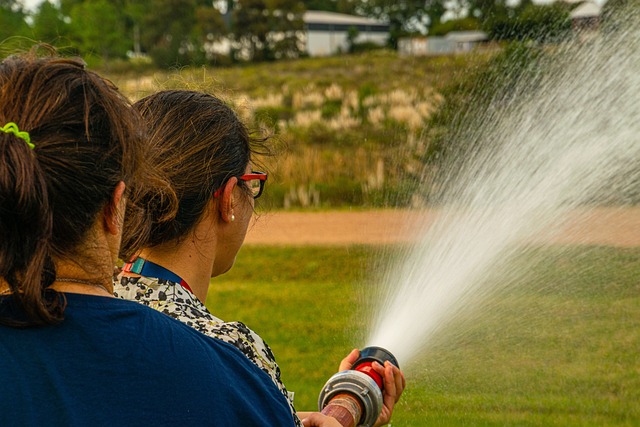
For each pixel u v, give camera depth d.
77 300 1.35
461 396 4.73
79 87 1.35
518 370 4.99
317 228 11.16
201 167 1.81
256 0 65.69
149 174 1.57
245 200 1.92
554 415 4.54
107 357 1.32
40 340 1.31
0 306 1.33
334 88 27.73
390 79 30.52
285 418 1.45
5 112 1.31
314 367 5.79
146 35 64.56
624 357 5.26
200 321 1.66
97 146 1.33
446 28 51.34
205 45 64.31
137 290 1.75
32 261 1.27
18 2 37.38
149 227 1.75
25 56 1.42
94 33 48.59
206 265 1.85
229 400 1.39
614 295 6.02
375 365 2.14
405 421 4.43
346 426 1.94
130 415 1.30
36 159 1.28
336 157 15.31
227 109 1.94
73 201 1.32
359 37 76.69
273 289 8.23
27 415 1.27
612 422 4.48
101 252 1.38
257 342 1.64
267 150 2.24
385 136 17.02
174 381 1.35
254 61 65.12
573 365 5.17
